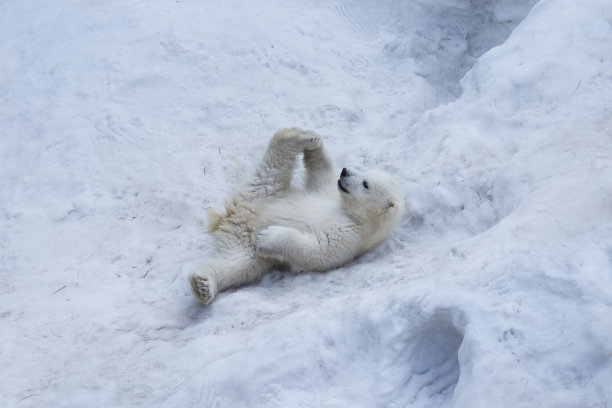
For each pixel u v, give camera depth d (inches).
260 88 523.2
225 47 553.3
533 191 323.6
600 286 241.1
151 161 463.2
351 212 352.2
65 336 342.6
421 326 262.4
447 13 607.2
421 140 419.8
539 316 241.3
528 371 226.7
